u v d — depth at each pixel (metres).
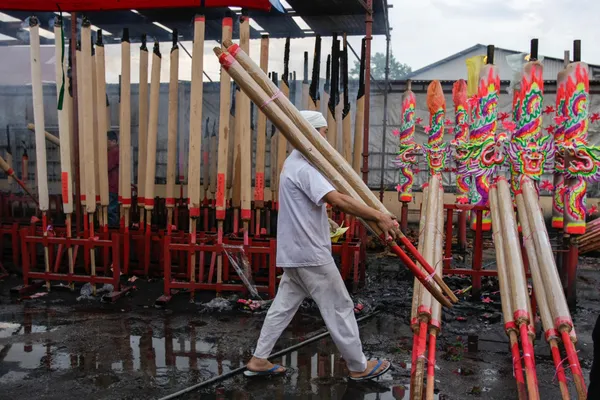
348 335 3.27
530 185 3.83
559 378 2.46
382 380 3.41
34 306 4.92
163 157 10.62
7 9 5.50
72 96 6.51
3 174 9.97
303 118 3.11
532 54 5.20
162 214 7.67
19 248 6.38
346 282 5.60
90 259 5.37
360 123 5.89
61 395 3.15
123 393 3.18
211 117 10.50
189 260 5.57
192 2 5.11
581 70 4.89
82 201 5.53
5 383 3.30
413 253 2.87
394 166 11.15
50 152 10.21
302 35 7.72
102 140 5.58
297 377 3.45
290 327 4.43
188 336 4.18
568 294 5.17
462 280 6.12
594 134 10.23
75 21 5.87
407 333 4.35
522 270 3.01
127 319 4.58
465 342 4.15
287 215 3.21
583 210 5.00
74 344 3.97
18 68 8.09
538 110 5.10
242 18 4.93
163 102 10.57
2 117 10.10
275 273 5.10
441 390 3.27
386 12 6.92
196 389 3.24
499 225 3.52
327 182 3.03
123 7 5.36
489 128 5.49
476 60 5.73
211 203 7.76
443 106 6.25
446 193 10.82
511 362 3.74
